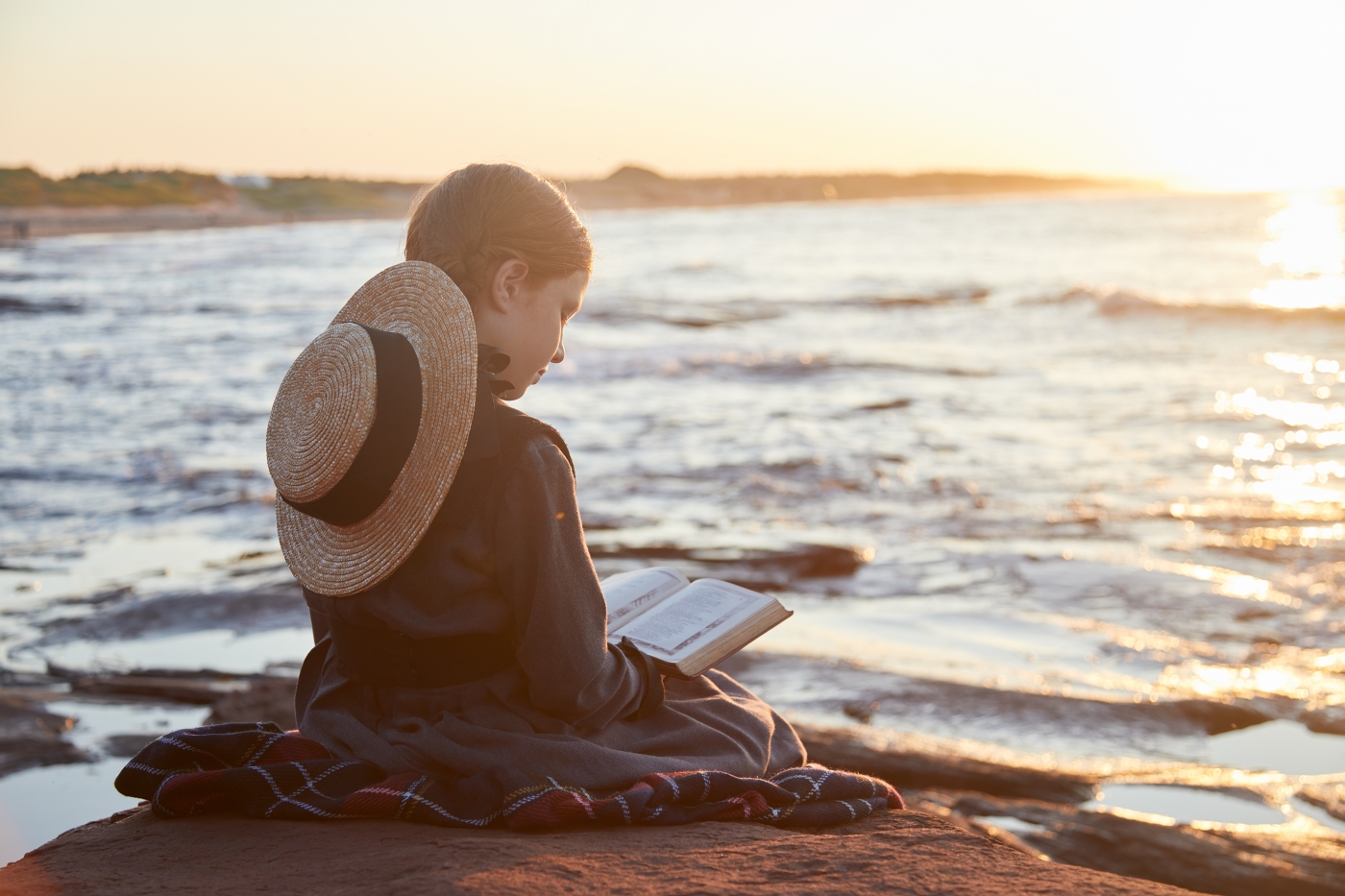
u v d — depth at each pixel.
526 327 1.85
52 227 101.56
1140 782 4.21
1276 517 8.47
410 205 1.98
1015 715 4.86
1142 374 16.75
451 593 1.77
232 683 4.97
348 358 1.68
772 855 1.60
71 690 4.88
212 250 64.06
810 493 9.29
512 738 1.79
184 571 6.87
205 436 11.70
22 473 9.76
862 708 4.93
